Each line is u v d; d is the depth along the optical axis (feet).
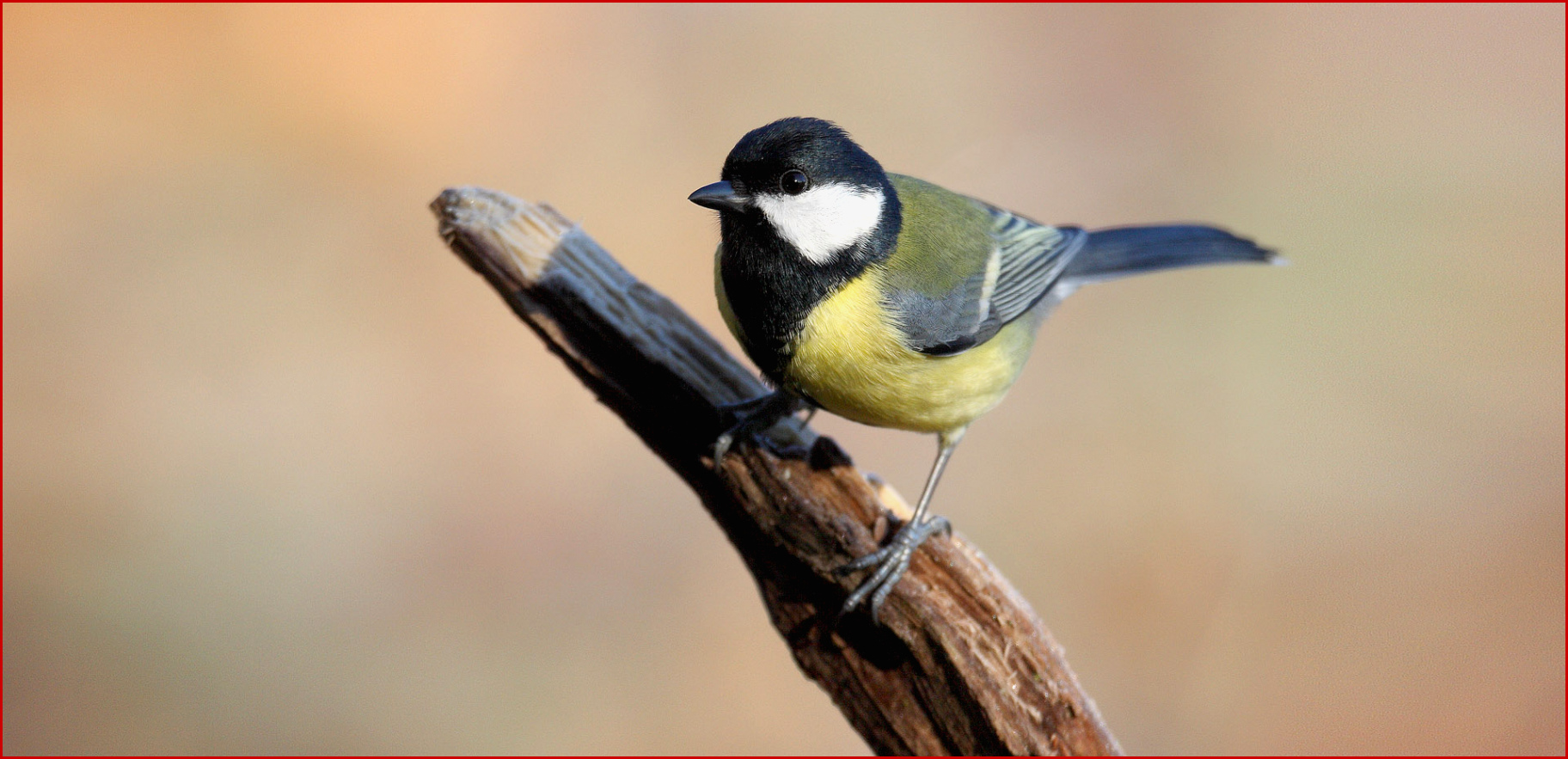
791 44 47.01
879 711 21.26
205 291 40.16
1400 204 46.14
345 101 42.78
